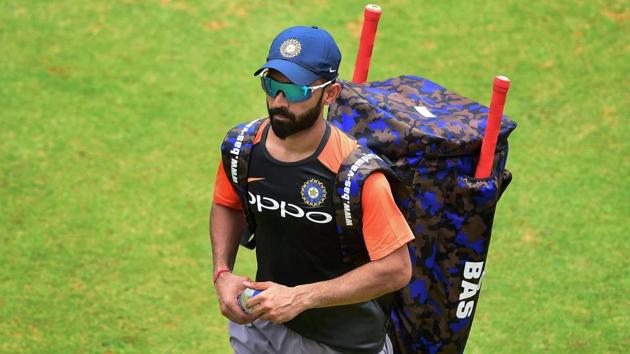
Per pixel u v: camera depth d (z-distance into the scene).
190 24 16.62
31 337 10.11
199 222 12.31
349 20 16.98
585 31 17.09
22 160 13.16
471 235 7.25
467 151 7.20
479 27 17.06
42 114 14.20
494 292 11.37
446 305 7.42
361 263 6.50
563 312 11.05
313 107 5.96
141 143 13.77
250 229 6.79
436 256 7.34
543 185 13.45
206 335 10.41
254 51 16.08
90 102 14.58
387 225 6.07
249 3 17.23
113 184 12.88
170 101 14.76
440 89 8.10
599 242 12.34
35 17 16.52
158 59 15.74
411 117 7.27
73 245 11.67
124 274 11.27
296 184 6.18
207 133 14.09
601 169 13.84
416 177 7.15
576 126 14.78
